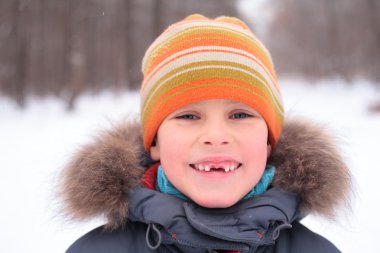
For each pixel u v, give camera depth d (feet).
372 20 71.15
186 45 4.30
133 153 4.33
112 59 70.69
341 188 4.30
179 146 3.96
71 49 42.04
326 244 4.43
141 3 70.18
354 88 70.13
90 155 4.21
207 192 3.85
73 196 4.14
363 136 21.44
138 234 4.27
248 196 4.21
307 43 99.71
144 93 4.62
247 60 4.29
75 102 39.75
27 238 9.03
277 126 4.58
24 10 54.49
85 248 4.20
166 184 4.23
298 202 4.26
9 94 53.78
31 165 15.88
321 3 92.79
